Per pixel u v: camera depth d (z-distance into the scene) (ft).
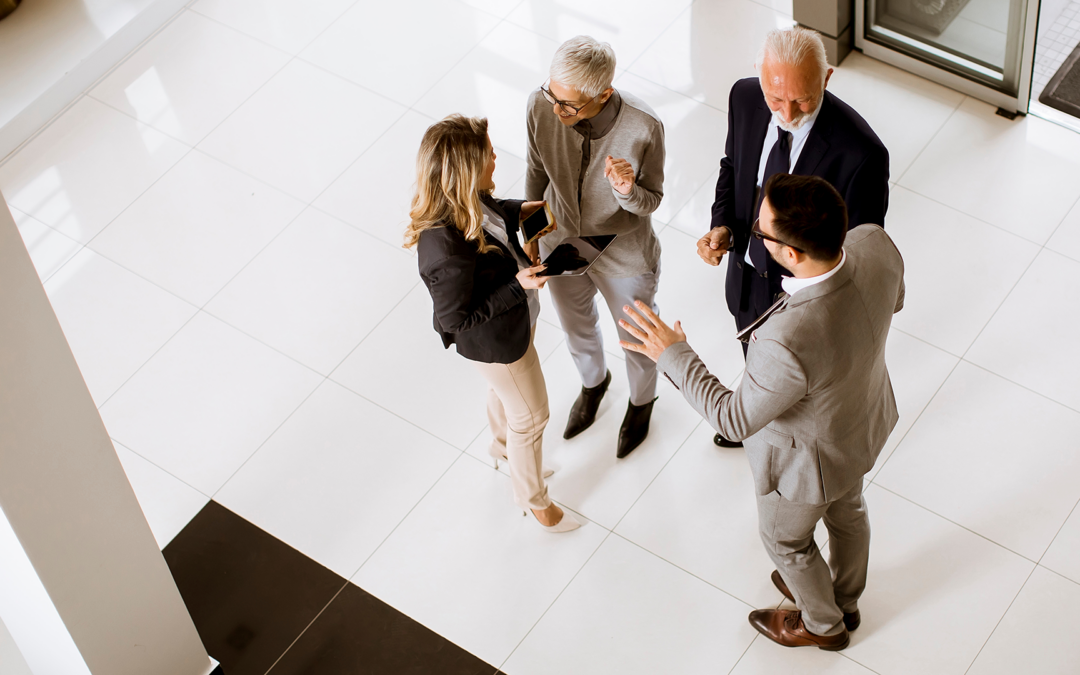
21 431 7.14
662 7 16.31
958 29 14.06
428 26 16.66
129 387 12.99
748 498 11.23
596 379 11.70
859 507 8.88
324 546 11.41
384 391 12.66
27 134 15.88
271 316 13.52
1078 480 10.90
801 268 6.94
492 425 11.53
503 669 10.35
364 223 14.37
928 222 13.28
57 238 14.65
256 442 12.35
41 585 7.86
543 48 16.08
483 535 11.31
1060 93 14.38
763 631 10.19
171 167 15.31
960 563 10.51
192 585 11.21
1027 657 9.85
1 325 6.72
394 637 10.66
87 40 16.48
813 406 7.45
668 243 13.56
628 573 10.84
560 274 9.07
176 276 14.06
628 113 8.85
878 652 10.02
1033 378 11.73
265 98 16.02
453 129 7.86
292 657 10.61
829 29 14.84
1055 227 13.01
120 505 8.28
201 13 17.31
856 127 8.29
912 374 11.95
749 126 8.82
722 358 12.34
